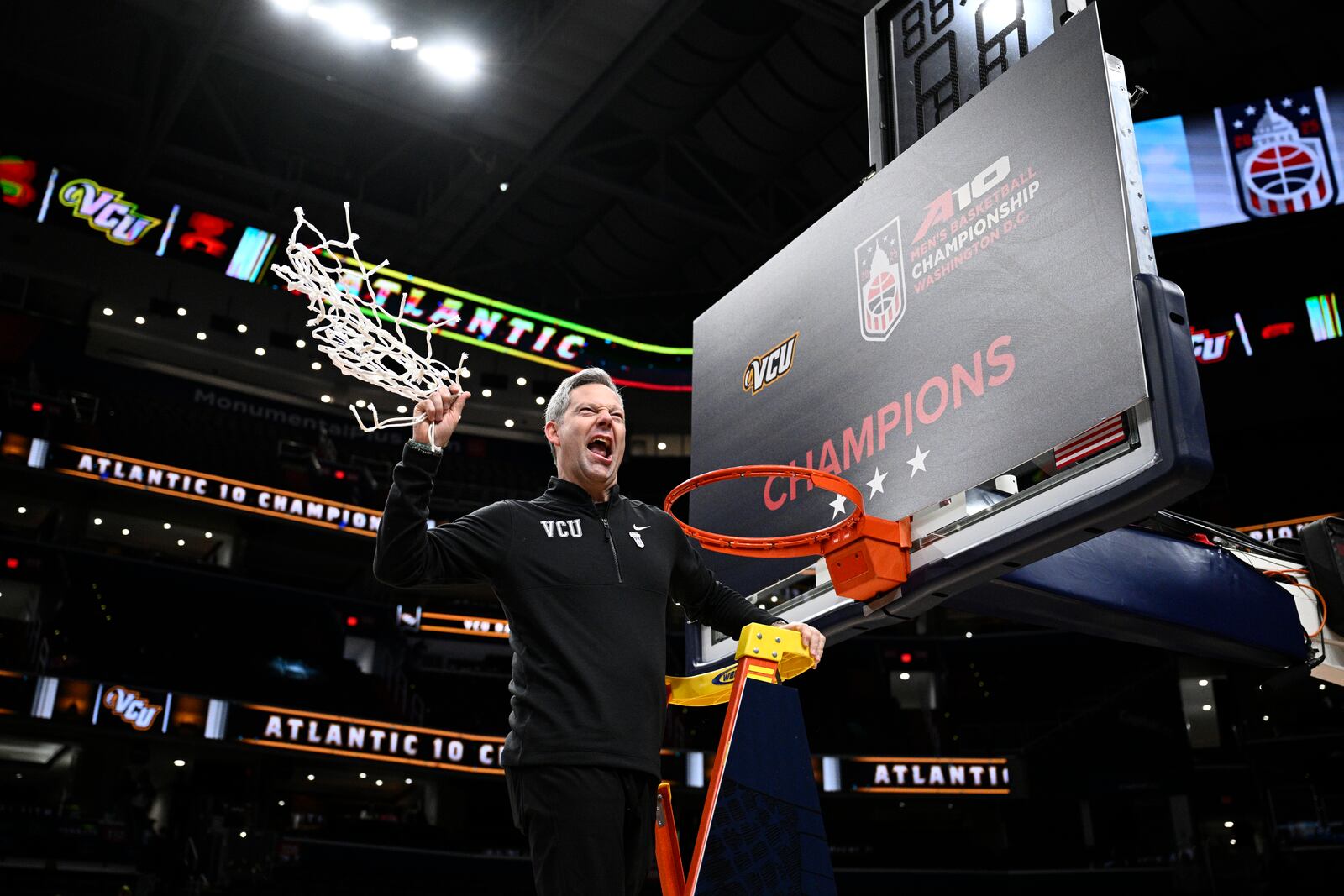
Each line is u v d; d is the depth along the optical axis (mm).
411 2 21484
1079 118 3236
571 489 2367
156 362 29125
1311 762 24000
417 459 2193
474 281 32094
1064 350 3074
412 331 29422
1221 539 4816
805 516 3900
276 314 29188
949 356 3465
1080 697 28906
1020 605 3904
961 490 3277
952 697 29250
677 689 2979
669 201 27078
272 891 19062
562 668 2123
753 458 4219
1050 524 3023
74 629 23766
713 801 1987
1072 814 26953
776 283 4422
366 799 27906
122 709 21156
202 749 22688
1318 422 28828
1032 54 3480
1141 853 25609
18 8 23016
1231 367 28000
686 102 25547
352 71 23156
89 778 22078
